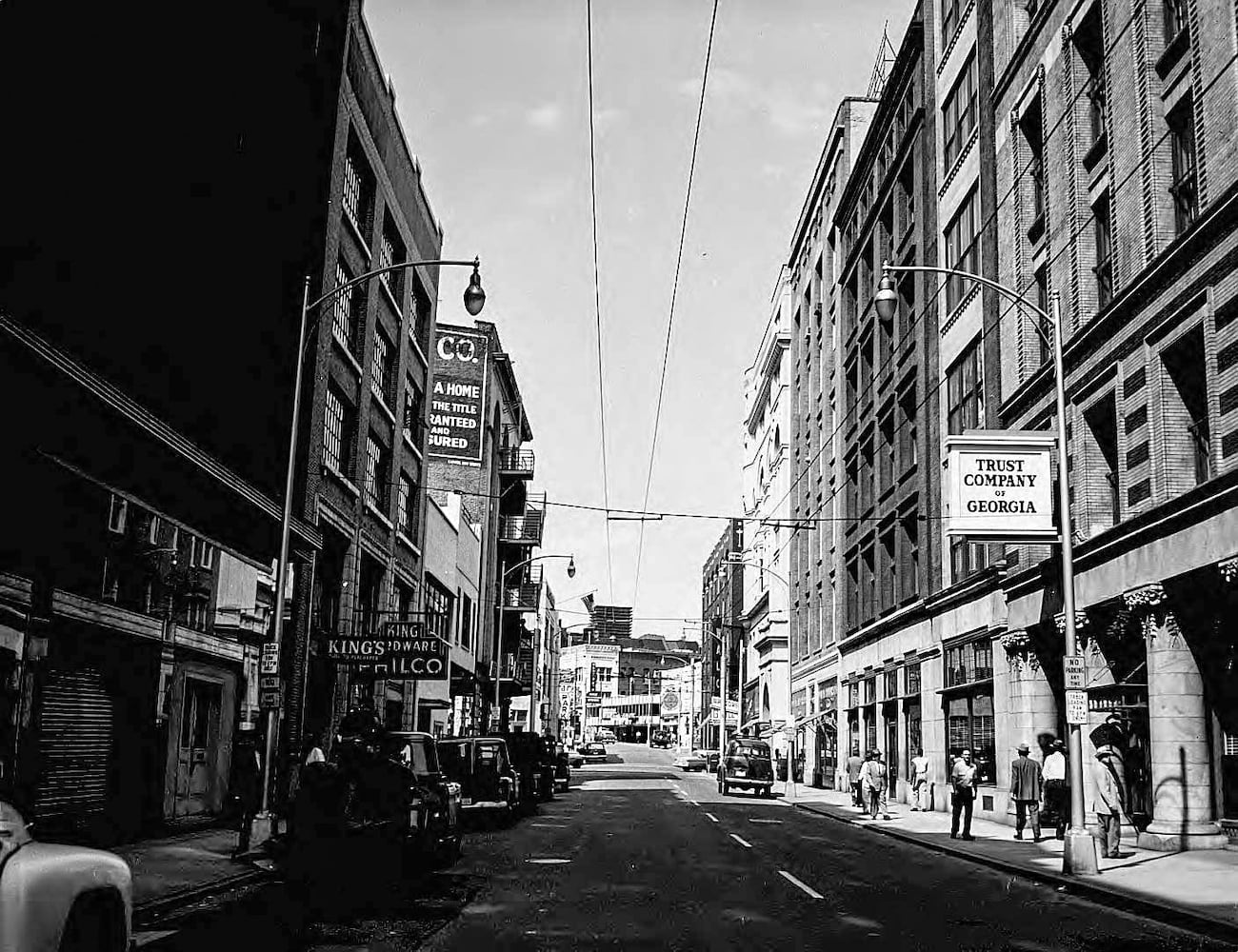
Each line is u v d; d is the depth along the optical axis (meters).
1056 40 26.47
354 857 14.18
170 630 19.81
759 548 81.00
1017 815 24.02
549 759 38.25
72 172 16.88
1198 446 20.28
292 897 13.49
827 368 56.53
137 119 19.05
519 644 71.62
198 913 12.04
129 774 18.91
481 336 44.31
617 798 40.97
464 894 13.99
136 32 18.88
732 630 94.56
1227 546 17.92
